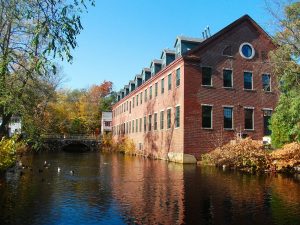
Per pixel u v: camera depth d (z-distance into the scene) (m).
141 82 53.97
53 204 12.43
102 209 11.67
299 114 23.81
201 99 33.06
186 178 20.17
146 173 23.08
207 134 32.81
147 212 11.23
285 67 24.27
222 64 34.31
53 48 7.05
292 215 10.86
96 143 71.81
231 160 26.09
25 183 17.78
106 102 97.38
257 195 14.27
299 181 18.91
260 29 35.75
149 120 44.72
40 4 7.45
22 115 22.12
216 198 13.62
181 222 9.99
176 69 34.88
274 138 28.05
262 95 34.69
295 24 23.41
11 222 9.93
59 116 73.50
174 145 34.69
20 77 18.53
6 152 20.50
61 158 40.50
